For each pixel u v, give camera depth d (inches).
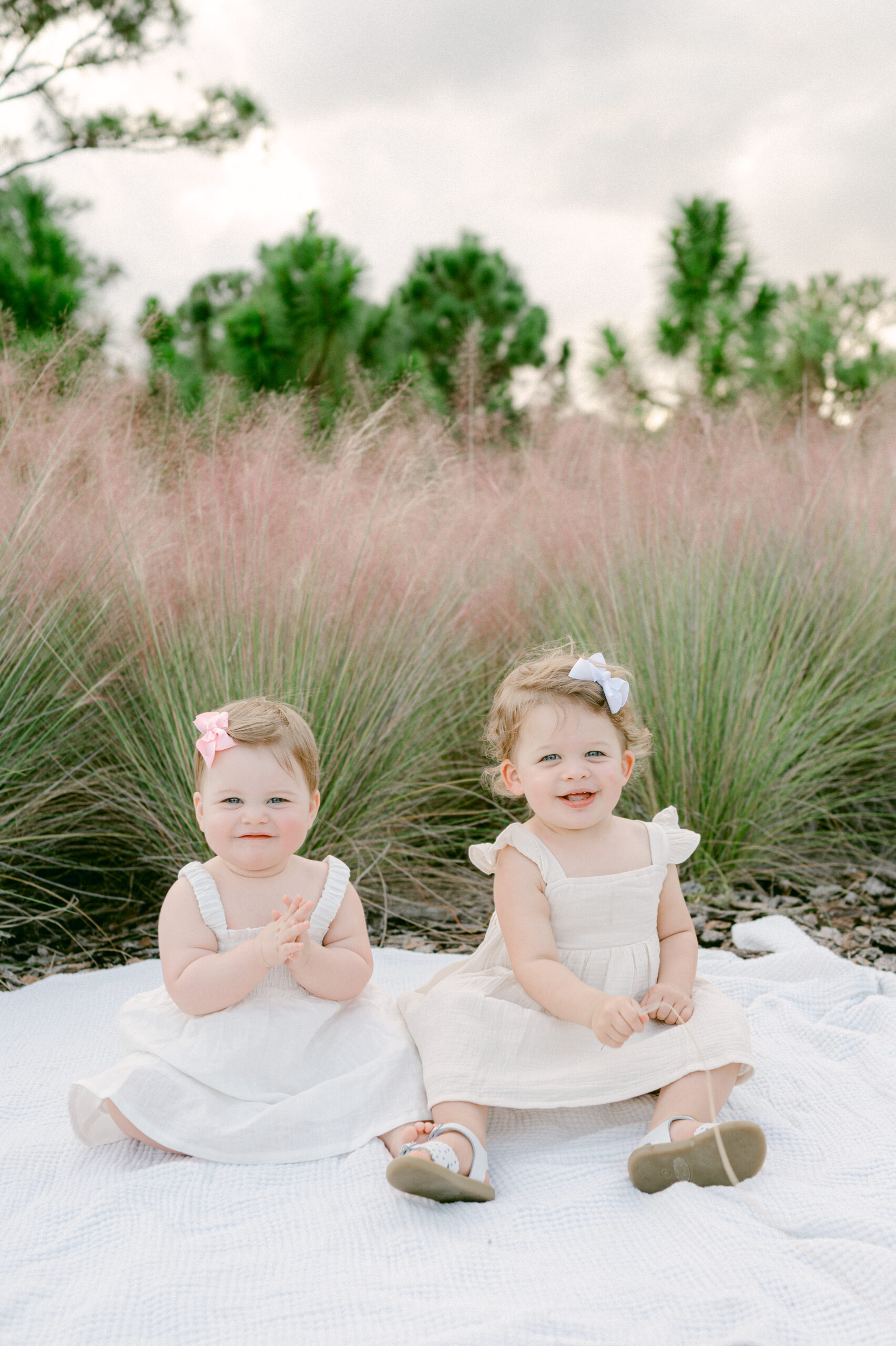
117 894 132.3
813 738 141.6
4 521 132.0
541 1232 57.8
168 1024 71.4
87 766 133.3
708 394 314.7
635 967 74.1
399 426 175.6
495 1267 54.0
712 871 133.7
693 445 192.4
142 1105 66.7
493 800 147.3
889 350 321.1
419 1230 57.9
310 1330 48.9
